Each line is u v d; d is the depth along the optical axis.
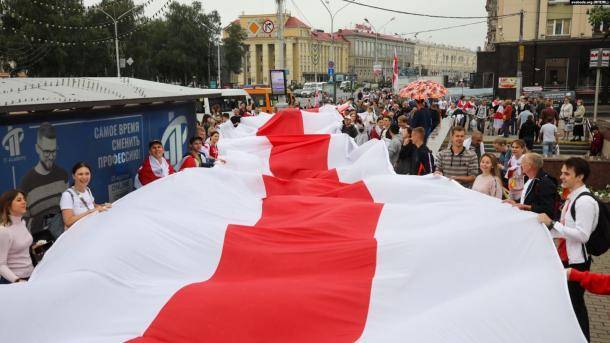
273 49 109.12
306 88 71.38
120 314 4.01
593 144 18.45
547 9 38.81
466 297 3.94
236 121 16.42
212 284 4.34
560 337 3.61
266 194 6.83
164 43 48.50
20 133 6.45
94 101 7.07
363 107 24.19
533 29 39.16
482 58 41.31
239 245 4.89
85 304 4.03
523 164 6.18
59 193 7.13
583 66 38.03
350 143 9.10
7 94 6.48
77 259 4.41
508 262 4.33
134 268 4.48
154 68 48.62
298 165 8.77
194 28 48.25
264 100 30.55
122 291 4.23
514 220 4.64
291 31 107.56
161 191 5.74
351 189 6.37
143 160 9.27
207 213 5.66
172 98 9.21
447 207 5.24
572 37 38.22
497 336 3.56
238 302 3.98
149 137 9.50
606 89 37.88
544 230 4.54
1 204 5.12
